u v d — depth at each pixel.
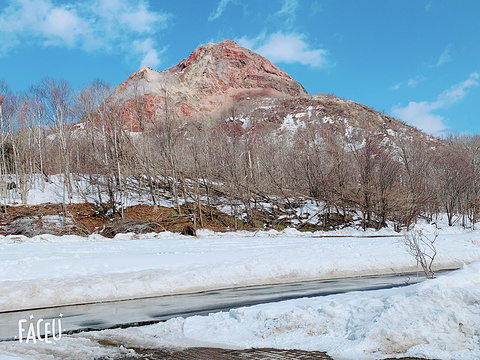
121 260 18.33
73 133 45.66
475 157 54.78
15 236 28.52
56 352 7.62
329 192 42.38
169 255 19.66
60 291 13.91
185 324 9.42
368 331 6.89
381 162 40.69
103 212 36.34
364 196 39.59
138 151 40.84
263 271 17.62
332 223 39.84
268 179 46.78
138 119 42.53
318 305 9.07
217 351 7.30
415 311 7.06
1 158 43.72
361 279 17.69
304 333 7.66
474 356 5.93
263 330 8.07
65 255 20.14
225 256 19.75
